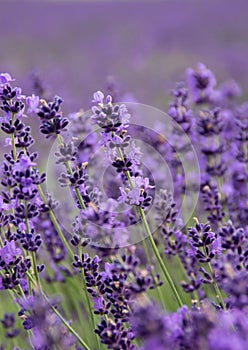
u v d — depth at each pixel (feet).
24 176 14.03
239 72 71.87
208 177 21.12
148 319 9.43
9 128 14.84
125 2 181.37
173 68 84.02
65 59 100.37
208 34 113.80
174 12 148.46
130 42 113.09
